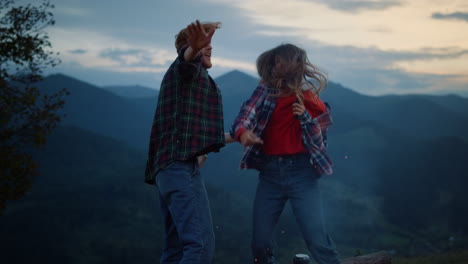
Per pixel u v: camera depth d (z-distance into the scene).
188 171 1.91
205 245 1.84
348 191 97.69
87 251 72.81
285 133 2.34
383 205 94.06
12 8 10.74
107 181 118.00
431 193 107.25
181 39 2.04
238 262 38.41
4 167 10.80
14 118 10.70
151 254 72.75
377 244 64.44
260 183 2.46
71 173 126.56
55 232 78.62
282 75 2.31
